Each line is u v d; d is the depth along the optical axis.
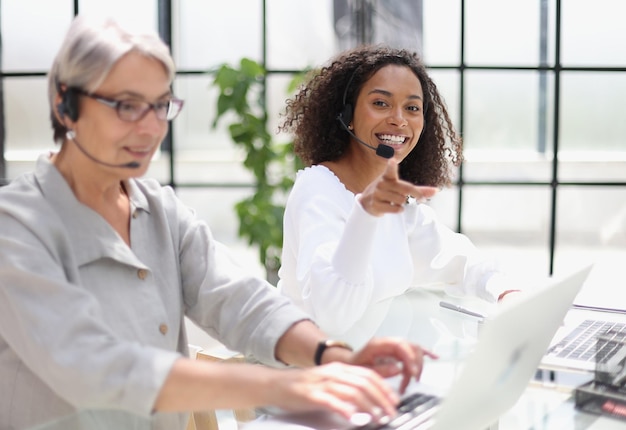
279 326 1.10
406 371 0.98
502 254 3.40
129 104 0.96
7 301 0.95
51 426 0.97
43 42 3.21
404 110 1.76
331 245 1.54
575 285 1.13
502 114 3.29
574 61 3.25
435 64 3.23
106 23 0.97
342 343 1.06
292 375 0.89
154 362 0.90
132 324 1.06
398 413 0.96
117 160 0.99
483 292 1.73
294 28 3.26
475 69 3.24
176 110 1.06
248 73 3.08
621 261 3.39
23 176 1.05
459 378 0.85
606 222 3.37
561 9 3.21
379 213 1.38
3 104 3.25
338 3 3.23
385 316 1.57
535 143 3.31
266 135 3.14
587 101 3.29
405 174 1.98
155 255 1.15
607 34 3.23
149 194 1.17
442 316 1.57
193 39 3.28
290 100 1.99
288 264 1.71
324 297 1.44
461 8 3.19
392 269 1.71
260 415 1.01
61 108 0.99
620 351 1.39
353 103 1.79
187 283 1.20
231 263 1.22
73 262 1.01
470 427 1.02
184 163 3.41
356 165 1.82
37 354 0.92
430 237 1.88
